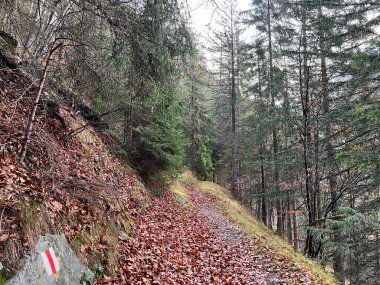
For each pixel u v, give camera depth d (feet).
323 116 42.68
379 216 45.47
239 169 116.78
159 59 22.65
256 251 33.17
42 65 20.16
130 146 41.75
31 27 19.43
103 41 21.08
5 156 15.40
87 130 30.40
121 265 18.17
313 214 42.14
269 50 75.15
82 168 22.38
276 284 24.02
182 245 28.14
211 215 53.42
